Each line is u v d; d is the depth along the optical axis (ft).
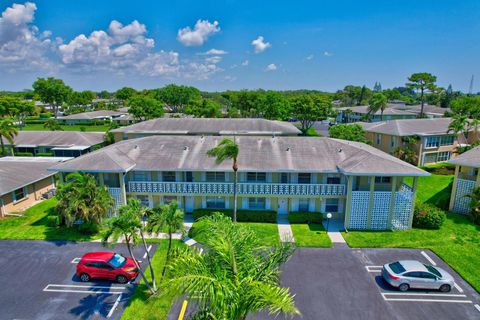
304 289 66.80
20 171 120.26
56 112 435.53
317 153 103.50
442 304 62.75
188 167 98.27
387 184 99.55
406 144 162.61
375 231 94.17
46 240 88.58
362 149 102.89
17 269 74.38
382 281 69.92
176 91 440.04
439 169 150.20
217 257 39.63
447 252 81.51
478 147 110.22
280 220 101.71
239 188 99.71
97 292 66.13
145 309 60.70
